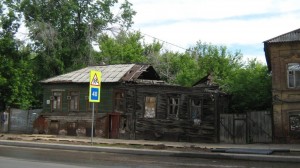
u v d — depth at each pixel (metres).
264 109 29.42
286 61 24.94
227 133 25.34
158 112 26.61
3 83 32.06
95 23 41.00
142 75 30.05
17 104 34.12
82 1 41.28
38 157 15.09
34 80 38.69
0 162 13.12
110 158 15.34
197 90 26.09
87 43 41.09
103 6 41.69
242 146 21.33
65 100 29.67
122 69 29.22
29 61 39.31
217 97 25.80
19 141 22.39
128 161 14.27
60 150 19.06
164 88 26.66
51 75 40.25
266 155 16.00
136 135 26.75
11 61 33.94
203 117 25.78
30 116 32.59
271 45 25.19
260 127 24.89
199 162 14.34
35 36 38.16
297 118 24.20
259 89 29.66
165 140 26.23
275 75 25.05
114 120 27.34
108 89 27.70
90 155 16.53
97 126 27.64
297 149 18.64
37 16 38.78
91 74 20.05
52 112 30.28
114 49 46.59
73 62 40.91
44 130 30.41
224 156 16.09
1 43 34.81
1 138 24.89
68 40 40.50
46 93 30.83
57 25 40.25
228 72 45.09
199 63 47.16
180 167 12.62
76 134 28.61
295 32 25.61
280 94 24.77
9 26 37.53
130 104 27.20
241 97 30.28
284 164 14.09
